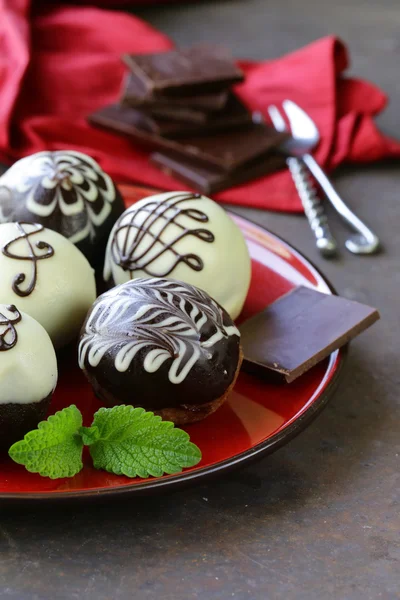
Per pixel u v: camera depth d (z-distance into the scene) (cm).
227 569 49
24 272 54
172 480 49
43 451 49
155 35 88
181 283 54
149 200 58
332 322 57
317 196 72
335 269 66
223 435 53
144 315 52
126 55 76
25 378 50
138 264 57
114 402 52
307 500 52
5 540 49
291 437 52
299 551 49
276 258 62
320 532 50
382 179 75
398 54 99
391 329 62
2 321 51
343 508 51
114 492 48
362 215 71
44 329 53
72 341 56
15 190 58
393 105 86
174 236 57
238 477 52
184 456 50
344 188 74
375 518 51
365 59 96
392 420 56
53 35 85
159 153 73
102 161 72
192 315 52
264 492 52
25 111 76
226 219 58
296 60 83
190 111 73
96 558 49
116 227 58
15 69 77
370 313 57
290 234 69
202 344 52
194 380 51
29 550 49
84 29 86
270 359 55
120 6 105
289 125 77
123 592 48
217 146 72
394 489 52
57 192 58
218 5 111
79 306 56
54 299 55
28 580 48
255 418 53
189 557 49
